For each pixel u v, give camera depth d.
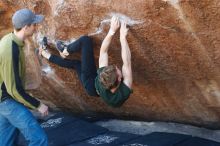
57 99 6.38
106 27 4.34
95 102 5.98
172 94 4.98
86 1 4.18
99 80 4.18
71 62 4.88
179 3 3.65
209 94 4.69
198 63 4.27
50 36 4.84
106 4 4.07
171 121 5.70
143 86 5.07
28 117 4.43
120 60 4.70
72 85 5.73
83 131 5.76
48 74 5.64
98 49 4.71
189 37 3.98
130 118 6.11
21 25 4.13
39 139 4.51
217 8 3.53
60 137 5.63
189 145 4.92
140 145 5.08
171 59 4.39
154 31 4.09
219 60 4.09
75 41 4.61
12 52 4.11
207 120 5.24
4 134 4.71
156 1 3.74
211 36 3.85
